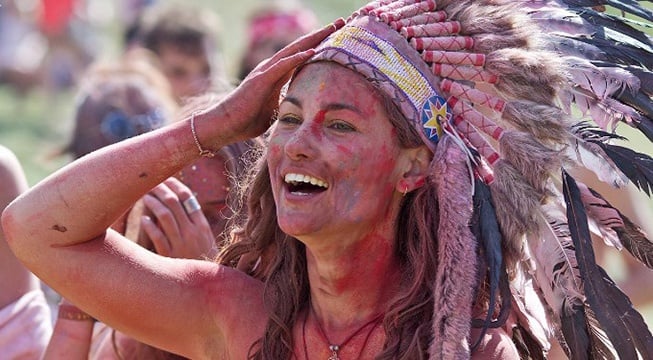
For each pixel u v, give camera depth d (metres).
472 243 8.26
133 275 9.20
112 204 9.12
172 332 9.27
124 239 9.42
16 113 39.34
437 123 8.50
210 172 10.79
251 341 9.09
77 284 9.21
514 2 8.93
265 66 8.93
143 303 9.16
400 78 8.46
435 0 8.80
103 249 9.26
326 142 8.37
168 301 9.19
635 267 13.97
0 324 11.74
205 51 18.33
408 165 8.56
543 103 8.68
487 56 8.59
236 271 9.38
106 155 9.16
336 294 8.76
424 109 8.48
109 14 47.47
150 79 14.62
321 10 29.47
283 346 8.93
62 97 43.16
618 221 8.59
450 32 8.70
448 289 8.22
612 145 8.54
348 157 8.35
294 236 8.44
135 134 13.82
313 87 8.46
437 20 8.75
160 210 10.42
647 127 8.66
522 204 8.45
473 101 8.56
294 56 8.61
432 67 8.61
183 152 9.06
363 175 8.41
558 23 8.98
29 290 12.00
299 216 8.36
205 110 9.10
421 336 8.42
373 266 8.70
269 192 9.23
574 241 8.40
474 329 8.47
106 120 13.78
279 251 9.13
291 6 20.16
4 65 43.59
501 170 8.47
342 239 8.52
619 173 8.52
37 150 30.89
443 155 8.39
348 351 8.73
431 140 8.49
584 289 8.36
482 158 8.52
